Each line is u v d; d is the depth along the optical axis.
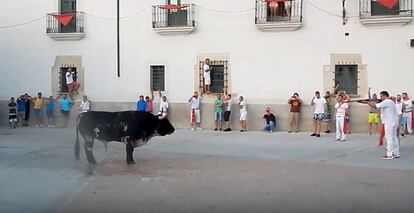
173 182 9.38
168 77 20.20
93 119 11.25
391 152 12.35
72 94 21.23
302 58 18.91
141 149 14.34
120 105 20.67
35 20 21.58
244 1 19.31
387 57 18.17
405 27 17.97
